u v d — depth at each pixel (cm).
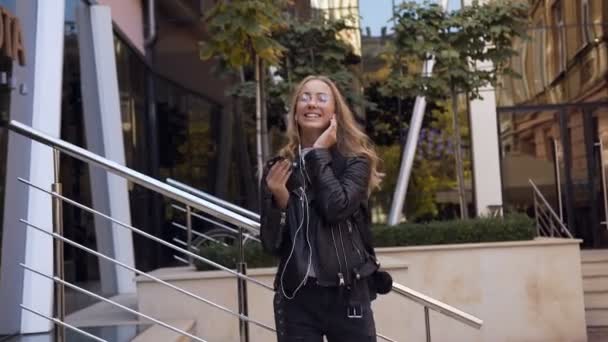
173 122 1223
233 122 1211
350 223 285
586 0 1264
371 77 1230
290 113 308
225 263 686
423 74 923
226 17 722
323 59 958
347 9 1229
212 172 1213
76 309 720
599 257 1110
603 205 1261
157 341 477
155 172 1195
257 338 657
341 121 299
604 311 892
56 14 627
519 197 1259
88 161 379
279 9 793
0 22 529
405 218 1223
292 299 284
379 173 303
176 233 1151
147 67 1203
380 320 694
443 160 1230
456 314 386
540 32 1261
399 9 888
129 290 891
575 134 1266
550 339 747
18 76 594
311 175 286
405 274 686
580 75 1264
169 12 1227
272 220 285
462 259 752
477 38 876
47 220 585
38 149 588
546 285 752
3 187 577
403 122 1223
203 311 659
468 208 1232
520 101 1262
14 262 575
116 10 1016
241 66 806
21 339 539
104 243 888
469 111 1235
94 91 912
